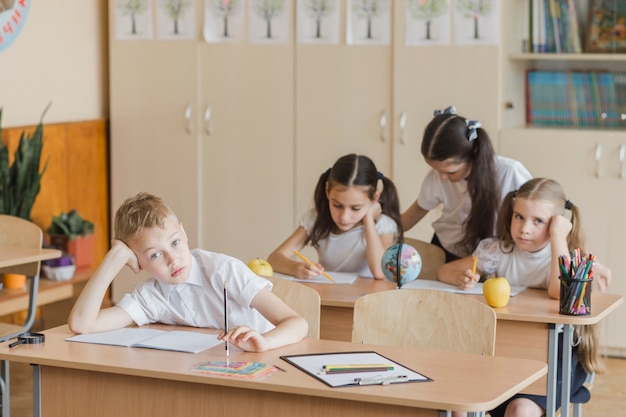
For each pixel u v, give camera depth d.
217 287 3.21
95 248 6.72
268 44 6.35
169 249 3.13
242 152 6.50
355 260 4.44
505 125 5.99
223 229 6.59
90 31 6.70
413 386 2.53
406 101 6.07
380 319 3.32
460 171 4.39
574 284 3.52
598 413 4.86
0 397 4.82
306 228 4.53
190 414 2.75
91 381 2.86
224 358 2.80
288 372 2.66
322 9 6.20
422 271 4.48
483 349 3.17
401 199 6.14
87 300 3.12
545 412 3.52
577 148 5.77
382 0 6.07
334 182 4.30
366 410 2.53
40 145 5.71
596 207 5.76
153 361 2.77
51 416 2.91
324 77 6.25
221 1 6.44
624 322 5.76
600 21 5.93
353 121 6.21
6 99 5.99
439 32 5.96
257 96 6.42
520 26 6.05
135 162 6.73
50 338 3.05
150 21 6.60
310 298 3.44
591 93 6.02
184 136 6.61
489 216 4.36
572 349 3.77
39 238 4.70
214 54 6.49
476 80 5.91
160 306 3.27
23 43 6.11
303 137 6.34
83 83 6.65
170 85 6.60
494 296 3.65
